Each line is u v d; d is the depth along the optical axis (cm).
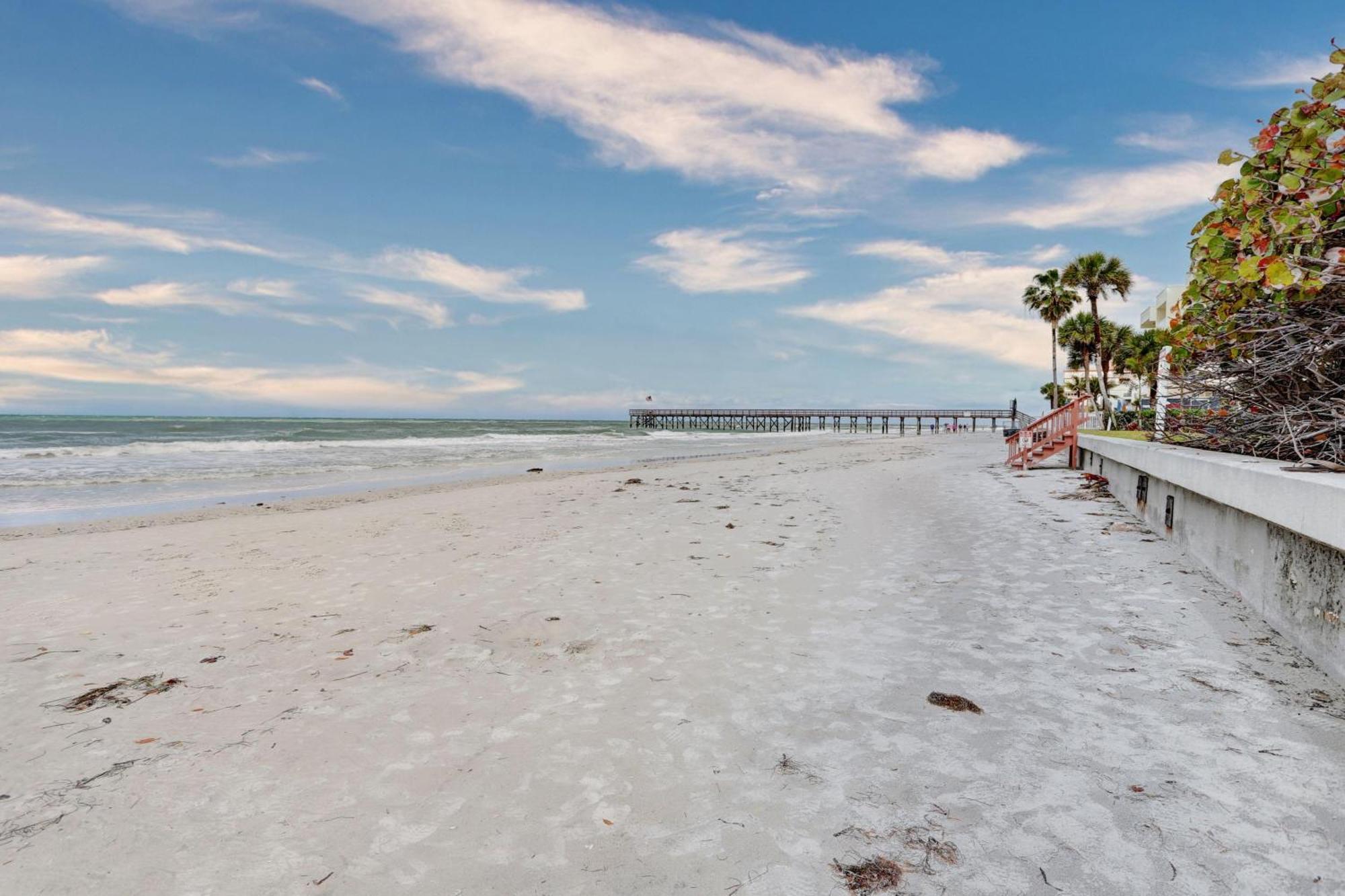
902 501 1034
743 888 199
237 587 572
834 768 266
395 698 340
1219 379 493
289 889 202
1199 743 275
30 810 244
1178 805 234
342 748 288
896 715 312
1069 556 611
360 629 451
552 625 452
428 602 516
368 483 1544
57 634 449
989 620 444
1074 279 3762
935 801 241
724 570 605
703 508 995
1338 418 377
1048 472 1413
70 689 356
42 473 1739
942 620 450
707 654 397
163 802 248
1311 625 346
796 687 347
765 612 477
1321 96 374
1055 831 222
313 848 221
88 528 920
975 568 586
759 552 680
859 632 431
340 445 3209
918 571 586
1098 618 436
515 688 351
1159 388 709
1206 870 201
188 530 882
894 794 247
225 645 424
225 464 2052
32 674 378
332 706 331
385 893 200
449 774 267
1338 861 202
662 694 342
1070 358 5284
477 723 312
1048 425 1559
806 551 683
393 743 293
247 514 1048
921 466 1786
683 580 571
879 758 273
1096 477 1112
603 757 279
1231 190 446
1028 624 433
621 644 416
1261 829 219
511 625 454
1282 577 381
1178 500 598
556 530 823
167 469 1903
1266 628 396
